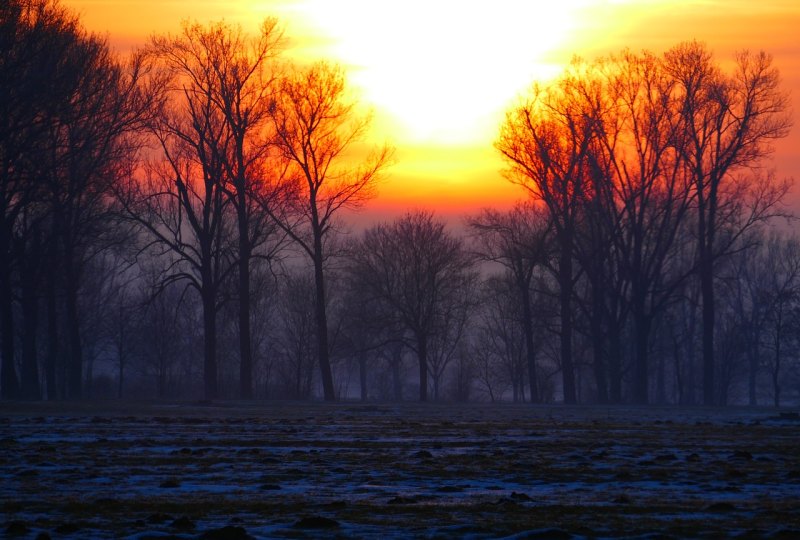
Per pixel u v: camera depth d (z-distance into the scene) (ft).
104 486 74.90
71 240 306.76
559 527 57.16
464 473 84.23
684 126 349.41
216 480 78.84
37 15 249.75
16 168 262.47
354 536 54.49
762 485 77.05
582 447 112.06
